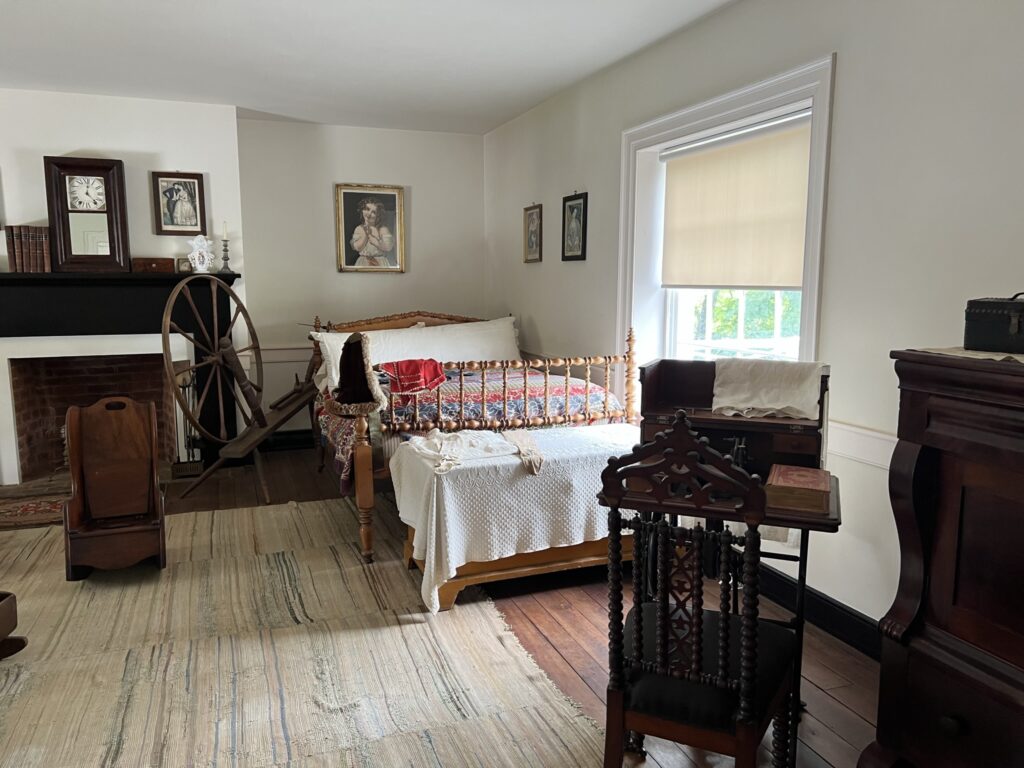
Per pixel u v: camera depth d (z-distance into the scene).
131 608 2.93
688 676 1.59
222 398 4.92
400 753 2.03
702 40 3.26
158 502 3.29
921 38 2.26
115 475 3.26
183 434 5.04
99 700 2.28
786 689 1.74
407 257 5.88
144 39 3.52
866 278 2.50
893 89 2.36
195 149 4.87
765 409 2.11
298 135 5.48
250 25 3.33
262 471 5.04
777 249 3.05
